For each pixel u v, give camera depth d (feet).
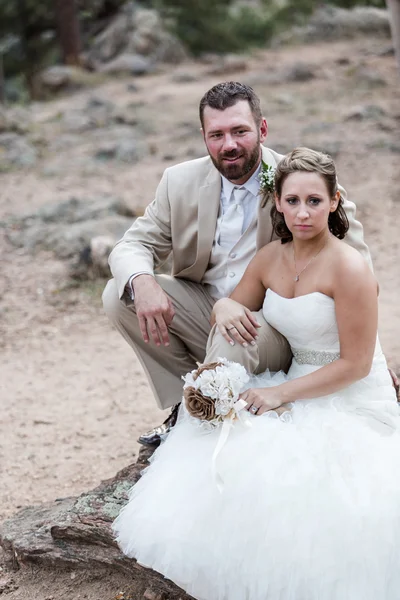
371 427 9.57
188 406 9.38
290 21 85.10
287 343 10.57
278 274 10.21
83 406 17.47
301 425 9.21
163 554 8.88
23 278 24.56
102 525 10.34
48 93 57.88
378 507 8.61
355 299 9.38
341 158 33.78
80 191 32.19
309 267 9.80
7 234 27.37
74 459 15.16
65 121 43.37
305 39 73.51
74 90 57.93
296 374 10.16
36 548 10.69
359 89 47.42
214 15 82.23
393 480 8.80
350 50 64.95
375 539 8.49
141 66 62.54
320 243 9.80
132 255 11.57
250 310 10.73
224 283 11.85
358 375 9.55
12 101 64.03
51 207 28.89
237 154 10.75
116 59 63.82
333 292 9.55
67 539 10.63
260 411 9.39
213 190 11.50
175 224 11.82
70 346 20.75
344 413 9.43
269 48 73.82
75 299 23.27
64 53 66.49
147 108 47.32
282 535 8.46
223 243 11.63
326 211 9.53
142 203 30.27
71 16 65.72
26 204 30.71
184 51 70.38
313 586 8.39
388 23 72.90
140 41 68.13
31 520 11.77
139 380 18.65
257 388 9.57
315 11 83.35
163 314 10.94
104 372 19.16
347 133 37.29
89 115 44.57
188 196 11.65
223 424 9.23
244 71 59.00
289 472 8.71
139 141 38.68
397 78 49.88
